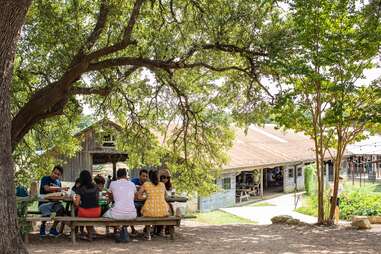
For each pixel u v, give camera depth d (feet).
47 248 31.12
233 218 80.43
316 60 41.68
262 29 44.65
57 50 46.14
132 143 59.62
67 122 60.44
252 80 48.08
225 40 45.65
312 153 130.21
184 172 60.75
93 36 44.91
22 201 33.27
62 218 33.40
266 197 112.37
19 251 21.36
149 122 59.41
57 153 64.08
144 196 35.96
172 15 47.01
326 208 54.13
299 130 49.42
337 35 42.45
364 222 44.14
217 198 92.07
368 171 156.76
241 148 107.76
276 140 136.98
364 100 46.06
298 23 42.80
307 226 46.42
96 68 44.70
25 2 20.95
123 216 33.78
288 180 123.13
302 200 104.17
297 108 46.83
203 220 75.25
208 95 56.34
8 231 21.11
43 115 45.09
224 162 62.44
